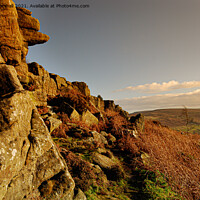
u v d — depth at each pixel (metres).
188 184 7.01
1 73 4.28
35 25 12.66
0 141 2.95
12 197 2.97
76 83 23.39
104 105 28.00
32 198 3.43
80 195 4.50
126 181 7.18
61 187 3.97
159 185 6.85
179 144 12.41
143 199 5.84
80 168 6.04
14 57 8.87
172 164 8.53
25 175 3.40
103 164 7.43
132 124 15.97
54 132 9.42
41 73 15.39
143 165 8.55
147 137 13.35
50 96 15.34
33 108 4.65
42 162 3.95
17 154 3.23
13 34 8.70
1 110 3.36
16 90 4.20
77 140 9.57
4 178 2.79
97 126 14.47
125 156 10.18
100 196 5.32
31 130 4.10
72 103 14.55
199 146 13.19
